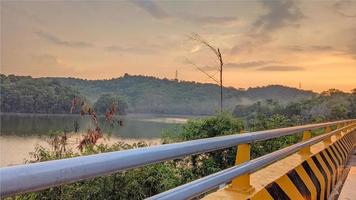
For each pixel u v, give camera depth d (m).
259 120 15.70
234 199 3.14
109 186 6.25
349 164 10.83
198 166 9.14
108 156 1.47
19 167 1.09
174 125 11.55
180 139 10.56
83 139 7.31
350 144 14.89
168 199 1.90
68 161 1.27
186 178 8.24
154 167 7.03
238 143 3.08
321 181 5.89
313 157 6.25
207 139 2.49
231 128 11.15
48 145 7.18
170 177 7.23
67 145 7.38
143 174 6.80
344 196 6.67
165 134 10.33
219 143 2.65
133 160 1.62
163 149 1.88
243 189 3.32
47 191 5.55
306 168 5.39
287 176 4.36
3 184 1.02
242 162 3.38
